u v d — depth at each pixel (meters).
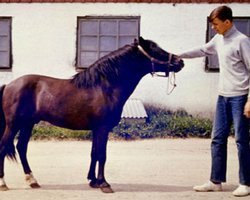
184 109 12.14
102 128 5.57
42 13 12.28
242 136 5.40
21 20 12.32
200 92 12.10
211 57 12.13
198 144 9.59
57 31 12.30
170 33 12.15
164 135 10.53
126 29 12.27
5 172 6.78
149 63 5.64
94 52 12.37
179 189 5.77
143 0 12.11
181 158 8.01
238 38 5.28
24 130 5.81
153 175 6.61
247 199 5.28
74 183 6.06
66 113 5.56
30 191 5.58
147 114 11.86
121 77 5.62
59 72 12.39
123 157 8.03
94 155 5.77
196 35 12.09
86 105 5.55
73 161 7.70
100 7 12.20
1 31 12.41
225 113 5.54
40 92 5.61
